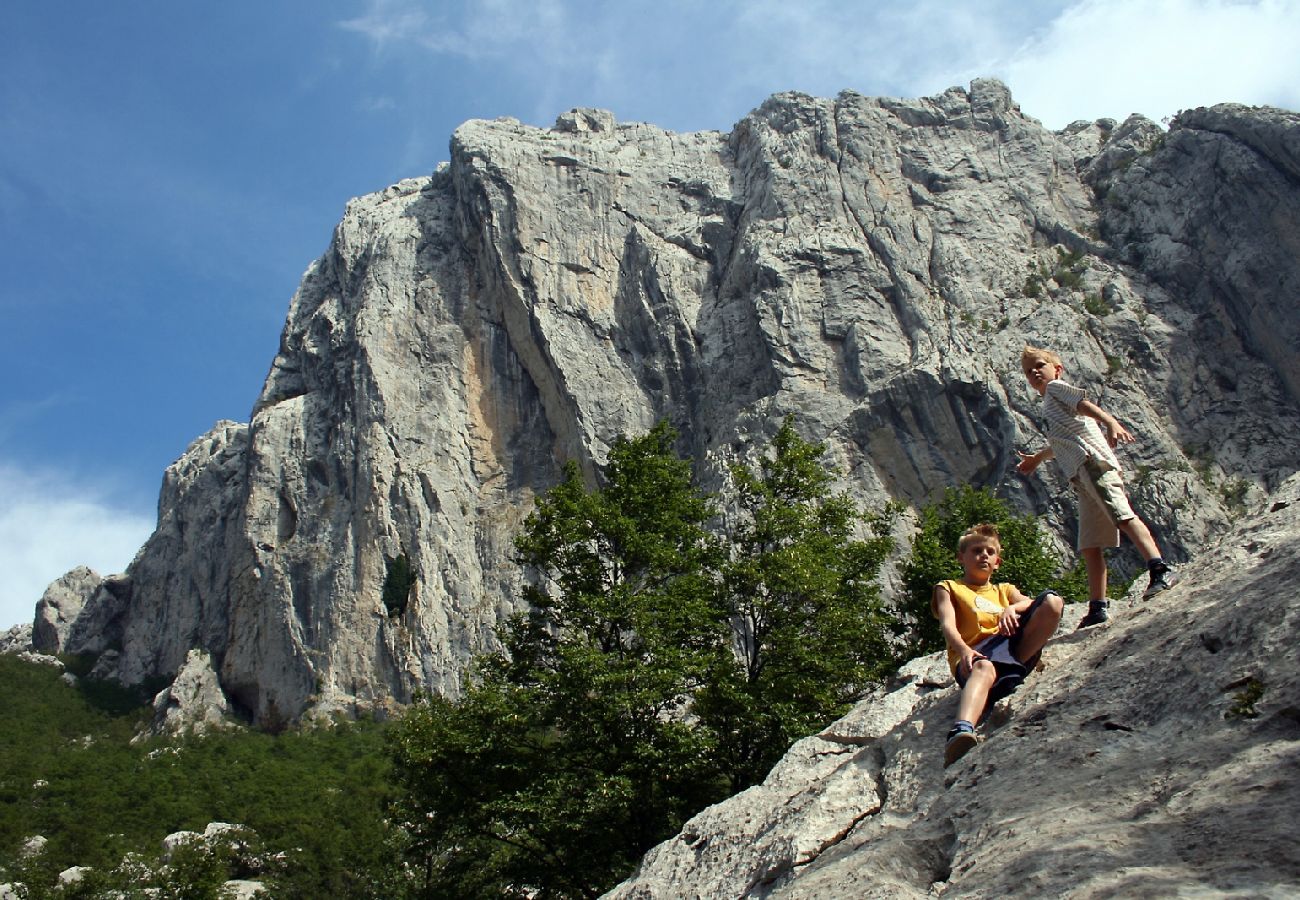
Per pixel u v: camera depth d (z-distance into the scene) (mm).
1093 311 84750
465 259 104938
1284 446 75312
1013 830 5598
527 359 97938
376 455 95000
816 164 99625
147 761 78562
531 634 25250
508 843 22359
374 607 89125
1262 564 7387
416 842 24047
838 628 24797
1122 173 94562
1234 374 80375
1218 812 4883
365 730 82250
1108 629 8117
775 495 28703
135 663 106625
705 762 21969
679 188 105125
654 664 22891
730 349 91000
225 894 51094
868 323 87188
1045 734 6625
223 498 110875
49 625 118000
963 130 101625
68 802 69500
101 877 51469
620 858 21469
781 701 23047
